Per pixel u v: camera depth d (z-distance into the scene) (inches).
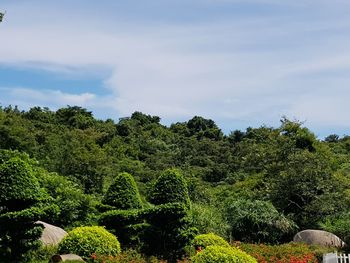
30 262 462.0
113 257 470.0
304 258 583.8
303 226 854.5
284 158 973.2
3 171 472.4
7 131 975.6
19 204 475.5
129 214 566.6
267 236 774.5
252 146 1063.6
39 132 1134.4
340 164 1129.4
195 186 883.4
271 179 940.6
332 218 844.6
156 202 590.6
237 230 773.3
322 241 733.9
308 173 906.7
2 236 462.3
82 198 661.3
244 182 1040.2
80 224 639.1
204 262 401.4
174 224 553.0
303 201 898.7
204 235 553.3
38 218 467.8
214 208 815.7
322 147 1039.6
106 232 502.0
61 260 438.3
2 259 458.6
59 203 625.6
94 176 989.8
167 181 597.6
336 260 557.6
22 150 983.0
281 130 1042.7
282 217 798.5
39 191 493.7
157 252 554.3
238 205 807.1
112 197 618.5
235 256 407.5
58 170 976.3
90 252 474.9
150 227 555.8
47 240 529.3
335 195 867.4
